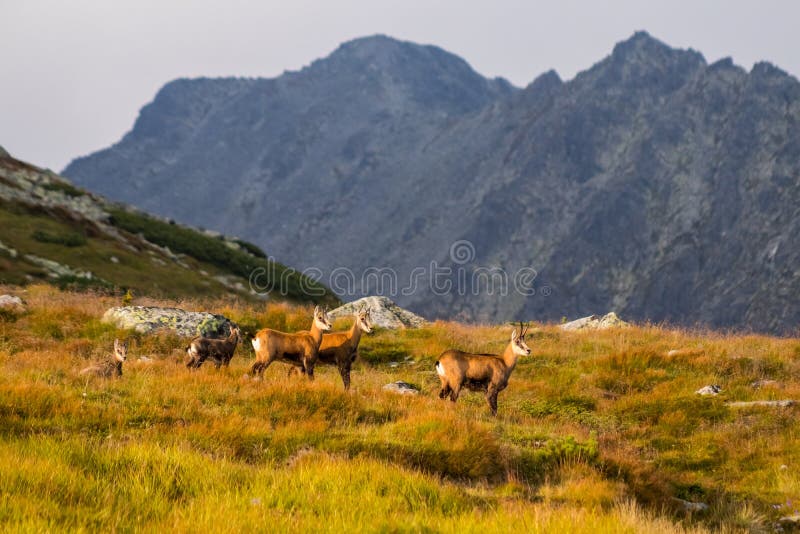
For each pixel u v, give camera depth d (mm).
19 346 83688
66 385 57719
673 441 65812
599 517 37719
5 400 49125
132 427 49656
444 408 62844
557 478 49594
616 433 67438
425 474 46719
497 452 51625
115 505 34062
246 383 64500
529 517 36281
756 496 52250
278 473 41531
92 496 34562
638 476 50719
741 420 68188
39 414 48719
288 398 59375
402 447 49844
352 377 82438
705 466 59906
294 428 52625
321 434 51844
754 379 82438
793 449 60312
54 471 35781
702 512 48688
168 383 62500
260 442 50094
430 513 37406
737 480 56438
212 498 35375
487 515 37375
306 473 40938
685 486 54000
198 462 41719
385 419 59469
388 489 40219
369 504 36906
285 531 31797
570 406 75438
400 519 34562
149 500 35438
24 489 33281
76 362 73562
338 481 40125
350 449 49281
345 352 70812
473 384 67750
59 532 29156
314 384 63344
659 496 49406
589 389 81250
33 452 39125
